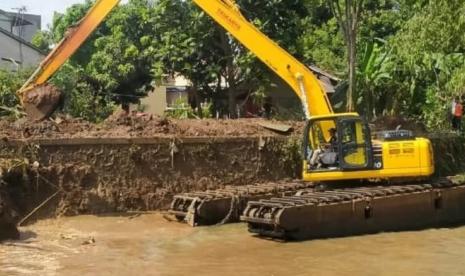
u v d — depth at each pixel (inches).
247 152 737.6
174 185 690.8
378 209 606.5
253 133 754.8
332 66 1346.0
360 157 633.6
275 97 1151.6
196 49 1013.2
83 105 991.0
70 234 570.3
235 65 1026.1
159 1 1016.9
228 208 636.7
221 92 1109.1
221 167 720.3
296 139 753.6
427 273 440.8
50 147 655.1
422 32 774.5
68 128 698.2
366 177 636.7
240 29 713.6
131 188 673.0
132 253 499.8
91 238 552.4
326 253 509.4
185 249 518.9
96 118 990.4
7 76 921.5
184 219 632.4
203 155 713.6
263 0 1008.9
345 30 846.5
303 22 1087.6
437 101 935.7
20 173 625.6
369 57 933.2
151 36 1152.8
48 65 720.3
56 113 769.6
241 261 478.0
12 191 617.9
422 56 838.5
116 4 713.6
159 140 694.5
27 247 514.6
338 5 850.1
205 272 441.7
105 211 655.8
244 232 591.5
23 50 1406.3
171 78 1213.7
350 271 447.8
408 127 837.2
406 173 639.8
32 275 426.6
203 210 617.6
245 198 643.5
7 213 547.5
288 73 704.4
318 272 444.5
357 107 929.5
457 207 669.3
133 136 690.2
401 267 459.8
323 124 654.5
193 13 1000.9
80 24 716.0
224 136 730.8
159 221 633.6
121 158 676.7
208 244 538.0
